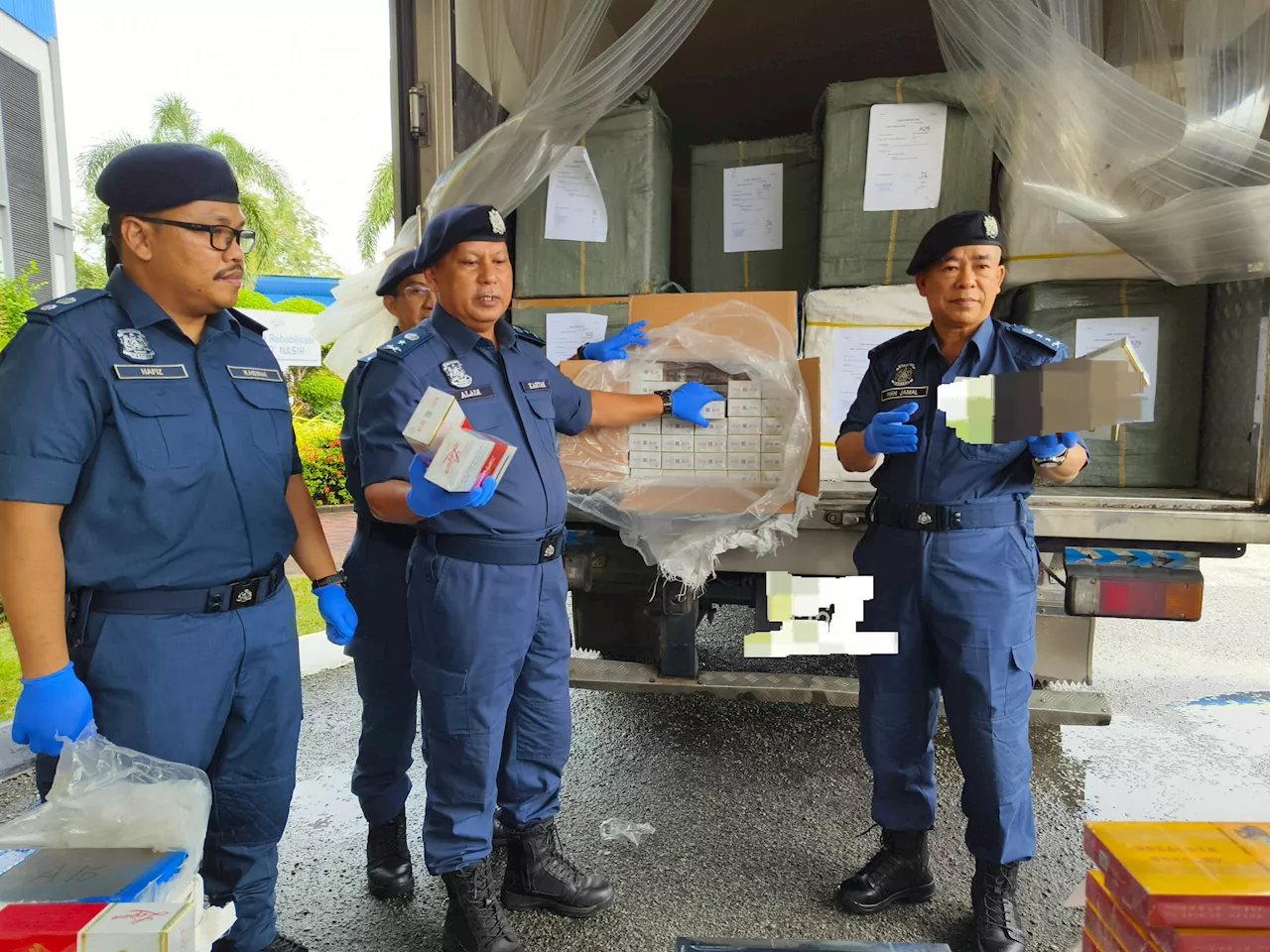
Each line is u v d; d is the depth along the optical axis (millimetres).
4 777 2541
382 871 1906
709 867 2010
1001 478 1593
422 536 1583
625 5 2898
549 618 1649
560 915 1812
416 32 2367
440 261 1543
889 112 2373
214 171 1261
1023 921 1770
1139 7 2117
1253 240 1795
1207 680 3424
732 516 1891
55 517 1191
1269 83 1819
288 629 1450
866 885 1790
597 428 1898
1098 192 2043
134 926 891
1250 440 1979
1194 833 958
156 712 1261
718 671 2340
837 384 2393
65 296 1259
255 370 1416
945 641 1606
